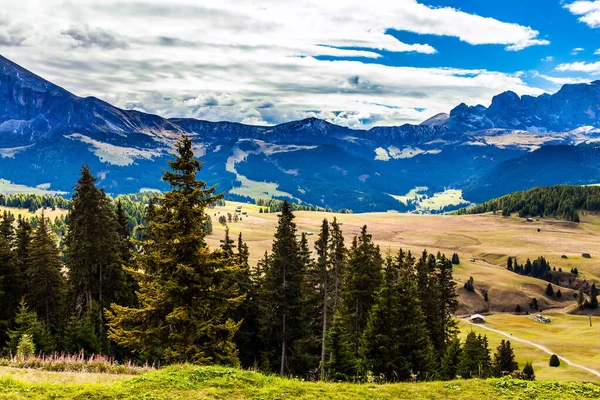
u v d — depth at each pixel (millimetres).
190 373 20484
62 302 50438
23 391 17062
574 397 21109
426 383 22688
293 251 52594
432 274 58688
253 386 19891
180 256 26250
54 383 18719
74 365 23953
